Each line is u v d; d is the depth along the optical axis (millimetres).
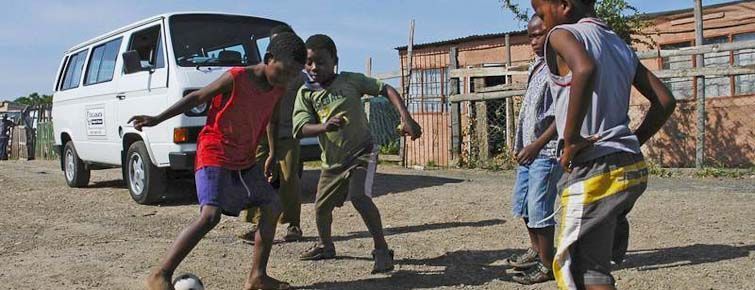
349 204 8227
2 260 5688
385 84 4945
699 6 11227
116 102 9055
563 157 2879
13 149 24844
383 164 14430
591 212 2871
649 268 4977
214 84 4223
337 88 4906
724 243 5652
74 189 10516
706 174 10836
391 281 4891
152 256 5762
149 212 8086
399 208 7961
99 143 9641
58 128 10992
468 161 13219
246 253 5812
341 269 5223
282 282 4605
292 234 6219
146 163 8445
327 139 5012
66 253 5918
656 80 3105
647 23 13938
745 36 13008
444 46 16609
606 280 2883
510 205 7965
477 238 6230
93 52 10141
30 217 7848
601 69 2848
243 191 4363
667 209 7375
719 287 4504
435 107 15812
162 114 4152
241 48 8695
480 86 13336
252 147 4410
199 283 4277
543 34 4238
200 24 8594
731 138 12828
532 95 4359
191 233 4176
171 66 8078
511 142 12672
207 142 4293
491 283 4789
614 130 2881
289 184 6078
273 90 4383
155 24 8641
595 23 2953
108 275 5152
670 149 13227
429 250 5809
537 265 4781
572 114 2771
